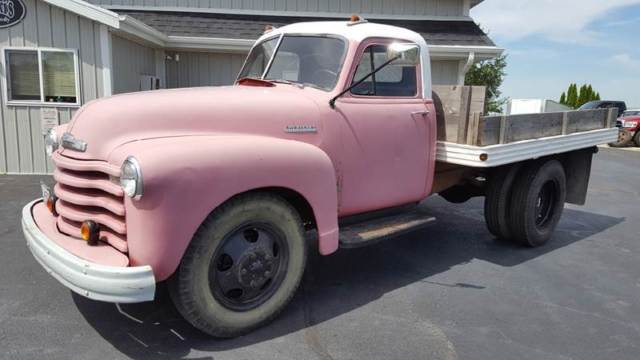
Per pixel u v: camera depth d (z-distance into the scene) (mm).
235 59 11297
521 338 3393
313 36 4211
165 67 11078
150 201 2684
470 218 6711
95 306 3654
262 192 3201
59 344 3123
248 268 3203
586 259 5133
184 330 3338
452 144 4551
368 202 4125
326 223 3553
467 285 4309
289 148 3314
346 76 3883
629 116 20000
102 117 3070
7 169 8742
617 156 16000
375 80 4129
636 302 4062
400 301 3928
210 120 3281
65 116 8695
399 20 11719
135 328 3352
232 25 11062
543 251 5367
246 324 3262
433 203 7594
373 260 4898
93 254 2795
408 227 4156
